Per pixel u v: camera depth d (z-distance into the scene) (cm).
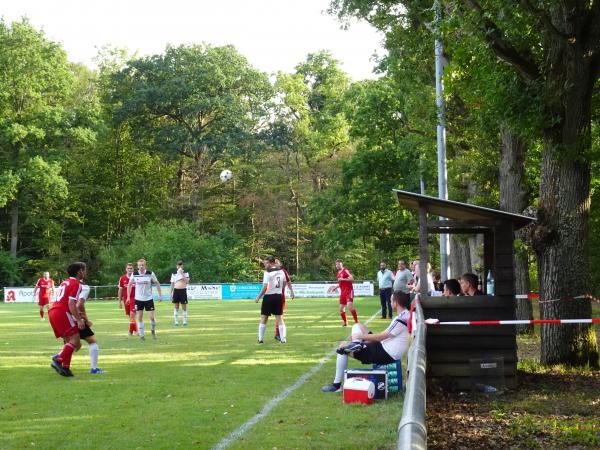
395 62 2534
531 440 696
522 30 1183
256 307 3644
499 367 1002
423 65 2488
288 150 7281
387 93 3928
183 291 2348
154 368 1272
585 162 1180
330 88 7569
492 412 849
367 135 4125
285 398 960
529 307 1912
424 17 2031
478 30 1191
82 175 6925
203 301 4578
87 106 6375
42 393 1016
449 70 1402
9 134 5700
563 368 1183
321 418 826
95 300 5197
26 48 5994
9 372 1240
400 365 991
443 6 1416
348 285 2233
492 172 2131
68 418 841
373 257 6594
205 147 6769
